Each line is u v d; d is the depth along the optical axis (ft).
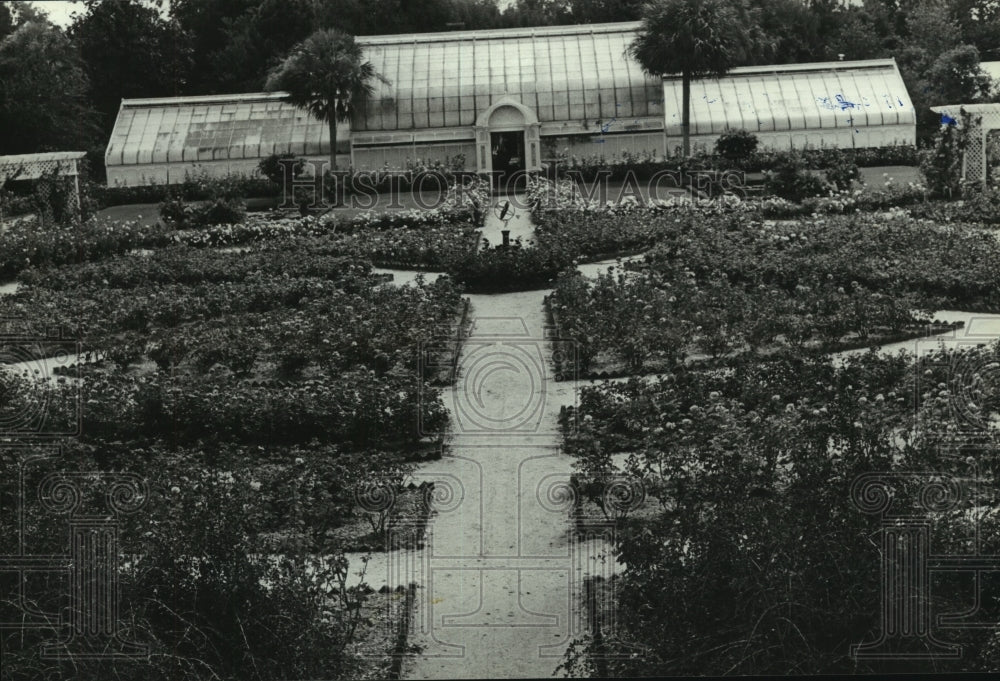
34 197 153.89
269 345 83.30
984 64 219.00
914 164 190.49
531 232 138.92
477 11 269.44
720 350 79.82
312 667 39.78
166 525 41.98
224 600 40.19
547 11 279.90
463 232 131.95
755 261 102.47
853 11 258.16
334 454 63.05
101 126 232.94
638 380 70.64
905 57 225.97
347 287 104.53
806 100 202.39
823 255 103.55
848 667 39.73
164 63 237.66
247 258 117.70
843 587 40.55
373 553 51.34
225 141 201.26
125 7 231.09
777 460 52.65
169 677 38.52
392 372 78.59
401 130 202.18
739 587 40.01
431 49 208.85
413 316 87.61
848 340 81.61
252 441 65.05
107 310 95.14
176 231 144.56
